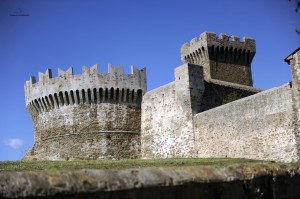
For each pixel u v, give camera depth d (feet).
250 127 114.52
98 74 177.37
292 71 103.24
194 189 45.73
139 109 178.81
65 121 180.34
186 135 141.79
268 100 109.40
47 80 187.11
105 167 88.99
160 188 42.65
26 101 203.21
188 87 143.54
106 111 175.94
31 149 194.59
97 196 37.99
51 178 36.27
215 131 128.57
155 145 159.53
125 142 173.68
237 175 51.67
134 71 180.55
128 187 39.55
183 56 210.79
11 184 34.19
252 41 207.72
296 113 100.83
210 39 195.83
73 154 175.63
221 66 196.95
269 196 56.59
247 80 202.90
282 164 65.05
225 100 152.35
